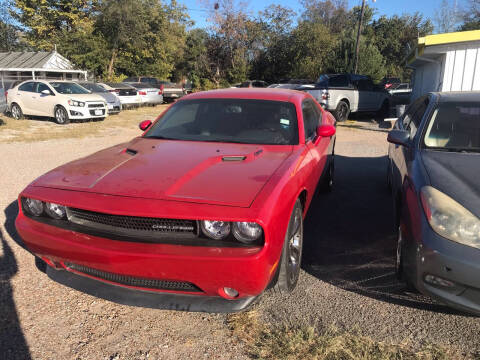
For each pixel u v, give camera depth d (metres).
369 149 9.42
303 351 2.29
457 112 3.53
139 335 2.47
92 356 2.28
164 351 2.32
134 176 2.63
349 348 2.32
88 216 2.45
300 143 3.48
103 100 14.09
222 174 2.63
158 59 35.34
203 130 3.66
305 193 3.18
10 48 42.81
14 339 2.40
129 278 2.46
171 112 4.07
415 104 4.66
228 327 2.54
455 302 2.33
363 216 4.70
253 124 3.65
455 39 10.36
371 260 3.52
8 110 15.13
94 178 2.66
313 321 2.59
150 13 33.72
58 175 2.80
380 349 2.32
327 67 29.19
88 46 29.89
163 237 2.28
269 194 2.34
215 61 35.19
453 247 2.29
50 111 13.45
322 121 4.87
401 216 3.00
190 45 46.75
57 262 2.68
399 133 3.66
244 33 34.25
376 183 6.23
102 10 30.98
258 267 2.13
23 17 36.72
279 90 4.39
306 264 3.44
